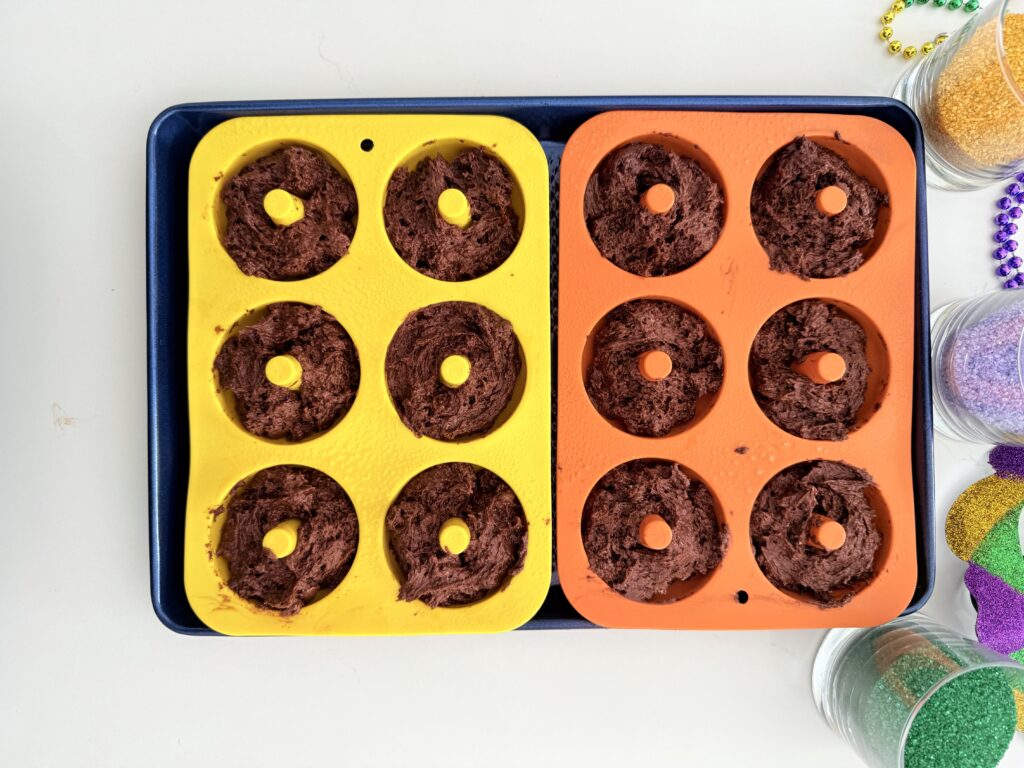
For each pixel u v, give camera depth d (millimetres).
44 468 391
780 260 351
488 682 390
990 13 354
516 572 336
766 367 355
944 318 389
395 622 337
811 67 399
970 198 400
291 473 343
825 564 346
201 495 339
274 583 338
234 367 339
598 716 390
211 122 361
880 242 354
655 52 397
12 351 391
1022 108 338
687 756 391
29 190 392
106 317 393
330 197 342
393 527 337
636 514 342
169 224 358
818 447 349
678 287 349
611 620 340
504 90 394
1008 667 333
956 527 388
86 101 392
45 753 388
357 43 393
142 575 391
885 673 357
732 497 347
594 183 350
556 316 377
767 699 393
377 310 341
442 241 338
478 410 340
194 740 389
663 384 346
